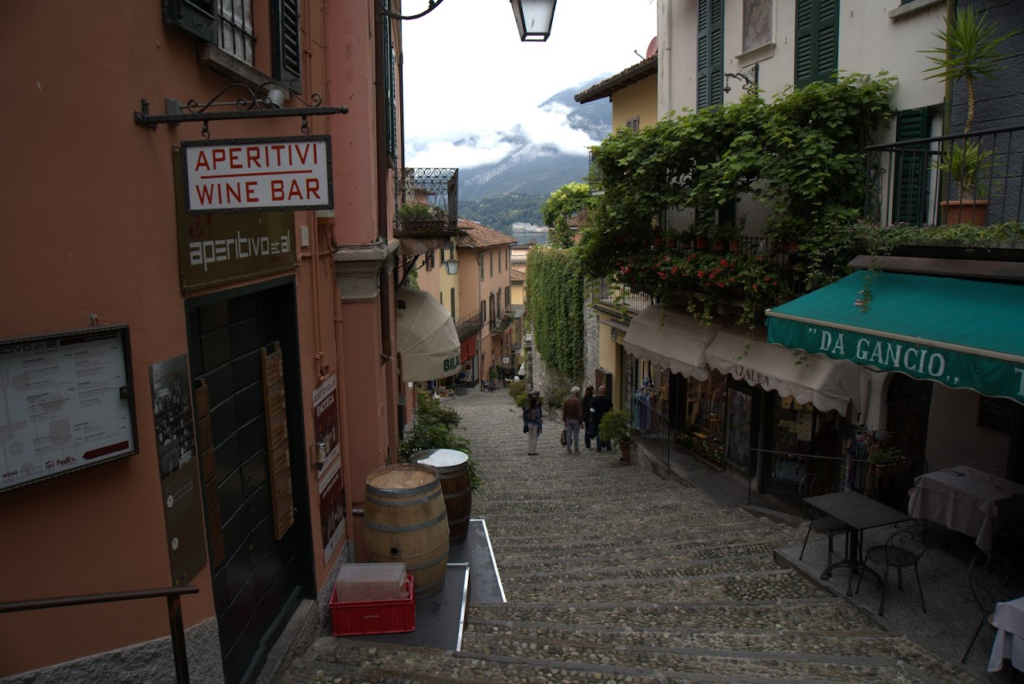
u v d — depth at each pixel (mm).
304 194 3242
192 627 3588
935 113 8094
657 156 10773
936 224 7371
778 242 9273
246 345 4945
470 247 41188
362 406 7082
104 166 2971
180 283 3561
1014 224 6285
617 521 10305
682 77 13531
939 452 8141
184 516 3533
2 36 2520
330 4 6605
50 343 2705
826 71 9586
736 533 9188
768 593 6840
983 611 5363
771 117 9383
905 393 8711
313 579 5824
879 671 4953
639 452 14875
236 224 4273
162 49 3400
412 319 10453
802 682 4672
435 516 5980
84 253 2875
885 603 6332
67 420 2787
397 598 5391
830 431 10383
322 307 6285
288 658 5008
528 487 13008
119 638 3094
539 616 6215
